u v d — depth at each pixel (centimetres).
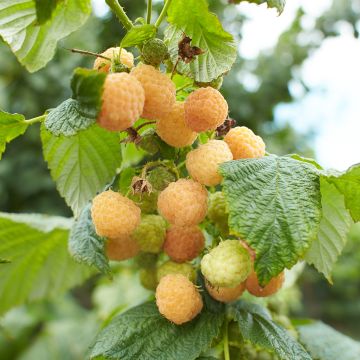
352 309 147
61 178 31
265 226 22
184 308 25
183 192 24
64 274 40
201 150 24
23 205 108
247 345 30
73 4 27
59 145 30
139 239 28
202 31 25
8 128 27
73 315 95
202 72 25
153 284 31
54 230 36
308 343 33
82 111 21
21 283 39
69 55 98
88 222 29
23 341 86
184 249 27
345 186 25
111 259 30
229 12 104
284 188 23
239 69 107
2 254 37
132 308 29
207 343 26
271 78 109
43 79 100
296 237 22
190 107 24
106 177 31
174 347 26
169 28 26
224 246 24
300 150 125
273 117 114
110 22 95
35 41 29
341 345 33
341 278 137
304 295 151
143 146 27
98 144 30
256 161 24
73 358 78
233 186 23
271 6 24
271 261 22
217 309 27
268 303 34
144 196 28
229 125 26
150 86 23
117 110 21
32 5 27
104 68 25
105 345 26
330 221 29
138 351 26
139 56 25
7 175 105
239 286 26
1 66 99
